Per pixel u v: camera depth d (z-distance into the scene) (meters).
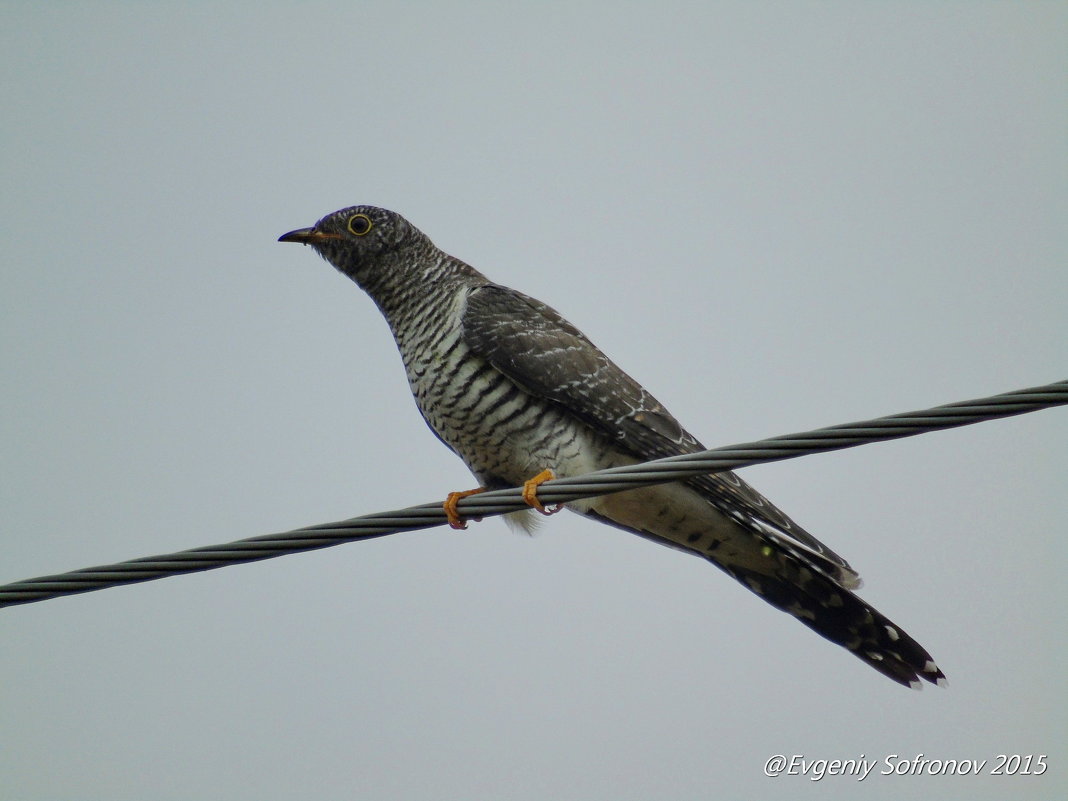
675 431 11.62
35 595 8.00
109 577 8.01
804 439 7.54
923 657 11.02
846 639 11.38
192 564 8.07
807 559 11.04
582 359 11.55
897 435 7.27
